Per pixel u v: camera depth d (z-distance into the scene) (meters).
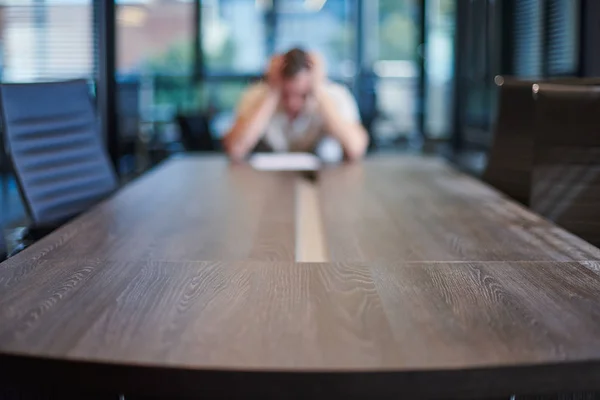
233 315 1.03
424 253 1.43
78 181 2.50
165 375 0.85
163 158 6.79
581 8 4.38
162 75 8.27
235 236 1.60
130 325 0.98
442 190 2.31
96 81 4.20
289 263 1.35
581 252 1.44
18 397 1.04
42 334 0.95
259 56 8.55
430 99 7.96
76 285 1.18
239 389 0.84
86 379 0.87
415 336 0.95
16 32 4.22
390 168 2.91
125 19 7.03
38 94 2.41
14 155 2.26
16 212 4.23
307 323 1.00
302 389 0.84
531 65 5.25
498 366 0.86
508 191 2.67
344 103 3.38
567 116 2.10
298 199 2.13
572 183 2.10
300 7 8.55
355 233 1.64
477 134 6.56
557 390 0.88
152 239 1.56
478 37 6.53
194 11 8.25
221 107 8.56
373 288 1.17
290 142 3.44
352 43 8.59
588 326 0.99
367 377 0.84
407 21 8.34
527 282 1.21
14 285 1.17
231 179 2.55
